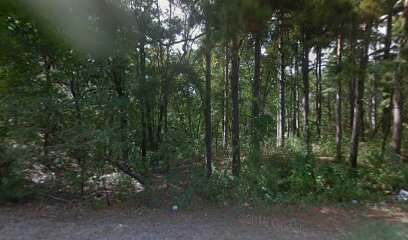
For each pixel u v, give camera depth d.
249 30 7.58
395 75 8.85
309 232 6.14
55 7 7.46
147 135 10.91
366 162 11.84
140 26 9.73
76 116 7.97
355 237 5.66
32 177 7.68
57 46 8.02
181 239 5.55
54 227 5.92
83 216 6.86
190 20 8.73
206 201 8.27
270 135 10.67
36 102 7.36
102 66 8.72
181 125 14.55
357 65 10.26
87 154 7.59
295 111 22.80
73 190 7.91
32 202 7.73
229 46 8.84
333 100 25.00
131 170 9.03
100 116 8.42
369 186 9.44
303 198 8.52
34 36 8.15
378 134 16.61
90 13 8.18
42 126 7.42
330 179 9.50
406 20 9.39
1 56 8.12
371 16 9.23
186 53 11.30
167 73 11.25
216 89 19.30
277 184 8.87
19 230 5.61
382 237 5.61
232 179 8.77
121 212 7.31
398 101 10.59
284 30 10.20
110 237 5.48
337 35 9.32
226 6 6.63
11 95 7.59
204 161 11.05
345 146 15.87
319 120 20.77
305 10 7.54
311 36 10.45
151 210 7.55
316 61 19.25
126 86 9.67
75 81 8.51
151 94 10.22
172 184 8.56
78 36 8.05
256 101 10.84
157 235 5.73
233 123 9.82
